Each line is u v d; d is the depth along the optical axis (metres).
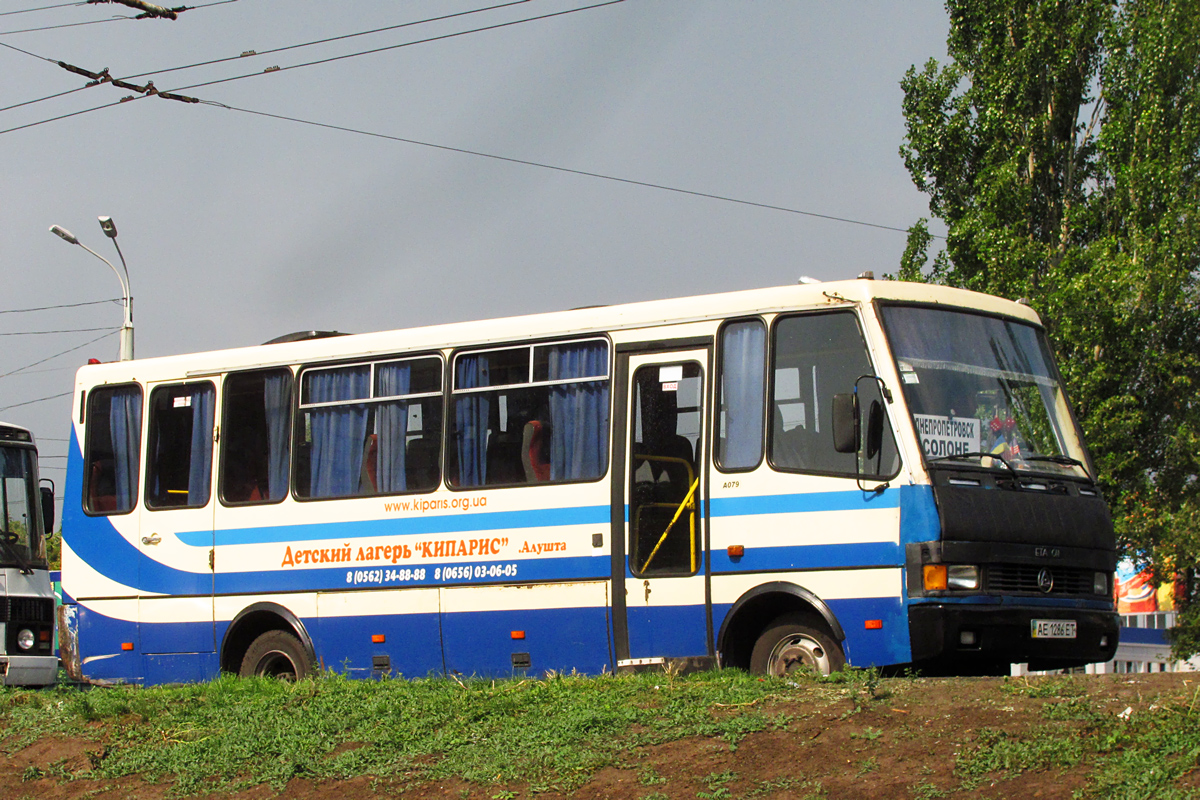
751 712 8.49
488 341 12.33
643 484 11.20
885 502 9.96
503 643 11.73
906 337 10.41
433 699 9.91
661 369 11.31
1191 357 21.94
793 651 10.38
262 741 9.54
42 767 9.92
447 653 12.04
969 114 24.64
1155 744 6.92
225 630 13.33
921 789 6.97
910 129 25.19
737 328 11.01
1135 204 23.06
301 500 13.09
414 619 12.24
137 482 14.13
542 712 9.25
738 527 10.63
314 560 12.89
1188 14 22.84
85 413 14.64
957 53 25.12
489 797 8.00
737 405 10.86
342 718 9.84
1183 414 22.06
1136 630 47.22
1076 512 10.48
